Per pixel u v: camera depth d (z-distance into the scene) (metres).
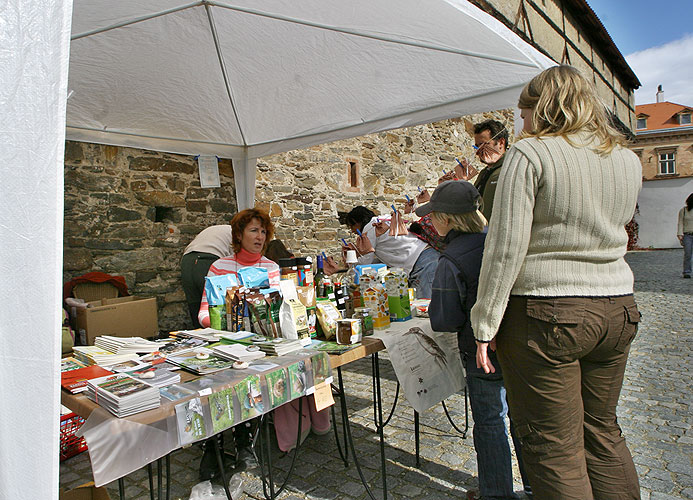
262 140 4.61
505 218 1.41
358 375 4.30
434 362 2.34
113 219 4.49
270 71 3.27
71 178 4.25
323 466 2.63
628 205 1.45
